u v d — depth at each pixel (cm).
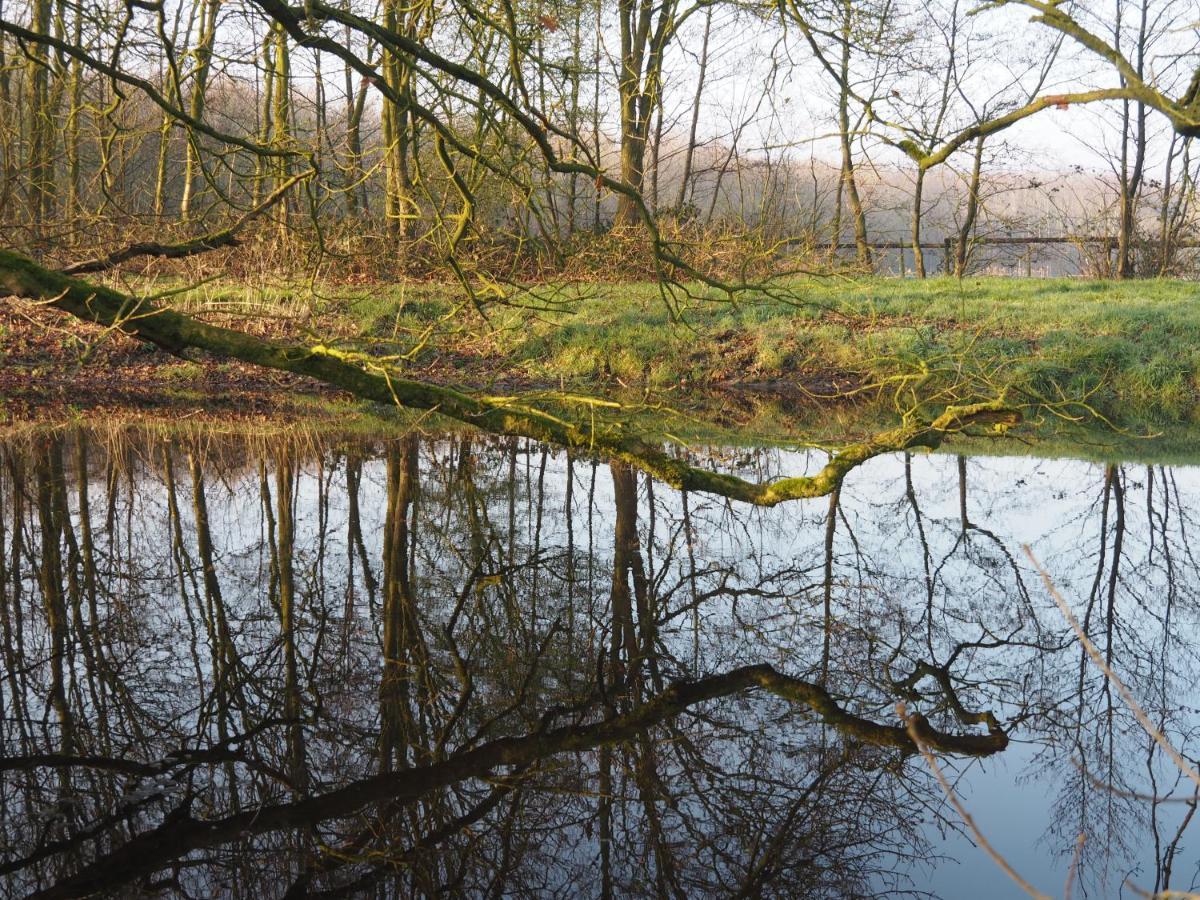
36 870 304
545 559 629
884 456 966
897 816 344
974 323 1414
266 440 957
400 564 617
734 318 1416
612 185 594
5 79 1098
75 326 1273
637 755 384
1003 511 753
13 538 649
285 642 494
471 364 1266
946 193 2117
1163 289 1750
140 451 895
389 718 414
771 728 407
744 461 903
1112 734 403
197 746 388
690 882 305
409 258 1304
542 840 328
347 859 314
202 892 295
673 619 530
